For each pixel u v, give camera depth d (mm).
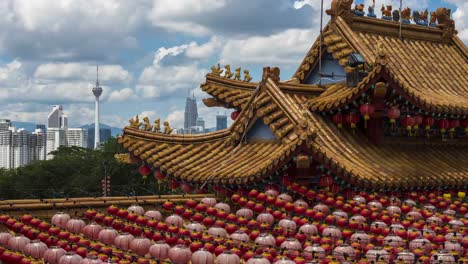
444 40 33719
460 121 28391
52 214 20281
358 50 27906
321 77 28453
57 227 18078
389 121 27250
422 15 33125
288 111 24141
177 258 16344
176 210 21062
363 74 26219
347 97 24516
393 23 31656
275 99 24594
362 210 21797
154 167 24953
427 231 20234
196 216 20766
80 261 15477
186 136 25797
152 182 80438
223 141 25719
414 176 25016
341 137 25797
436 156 28641
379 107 24484
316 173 22172
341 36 28734
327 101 25438
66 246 16953
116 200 21891
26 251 16219
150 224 19188
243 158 24078
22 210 19719
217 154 25156
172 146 25641
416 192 25625
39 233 17719
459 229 21406
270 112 24438
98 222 19375
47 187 91500
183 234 18422
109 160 87562
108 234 17594
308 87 26906
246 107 25234
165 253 16766
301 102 26266
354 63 26438
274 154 23328
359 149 25750
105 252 16453
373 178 23312
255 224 20234
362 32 30172
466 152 30297
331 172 22062
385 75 23781
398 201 23359
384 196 23906
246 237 18219
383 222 20953
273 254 17422
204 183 23516
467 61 33219
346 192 22844
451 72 31766
